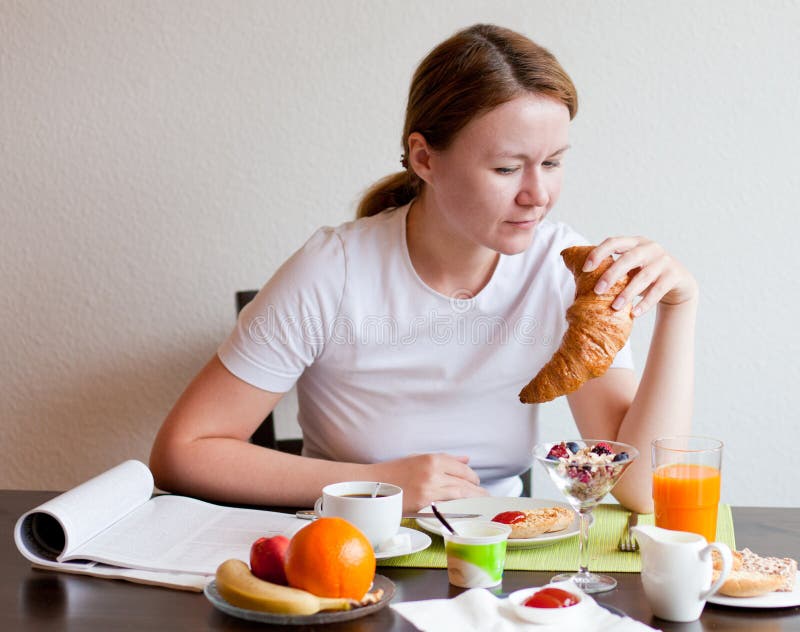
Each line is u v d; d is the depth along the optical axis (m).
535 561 1.17
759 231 2.13
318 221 2.20
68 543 1.16
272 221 2.21
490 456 1.64
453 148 1.34
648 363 1.48
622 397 1.56
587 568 1.12
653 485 1.21
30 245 2.26
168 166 2.21
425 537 1.23
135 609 1.03
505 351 1.59
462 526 1.13
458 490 1.40
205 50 2.18
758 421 2.17
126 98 2.20
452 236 1.52
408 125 1.48
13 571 1.16
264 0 2.16
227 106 2.19
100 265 2.25
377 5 2.14
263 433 1.88
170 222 2.23
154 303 2.25
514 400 1.63
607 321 1.25
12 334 2.28
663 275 1.35
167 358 2.26
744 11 2.09
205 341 2.25
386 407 1.62
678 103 2.12
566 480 1.09
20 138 2.23
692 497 1.17
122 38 2.19
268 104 2.18
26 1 2.19
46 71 2.21
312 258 1.59
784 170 2.12
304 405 1.71
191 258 2.23
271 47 2.17
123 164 2.22
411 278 1.58
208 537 1.24
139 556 1.17
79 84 2.21
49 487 2.31
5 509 1.44
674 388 1.45
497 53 1.32
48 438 2.30
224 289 2.23
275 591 0.98
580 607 0.97
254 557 1.04
